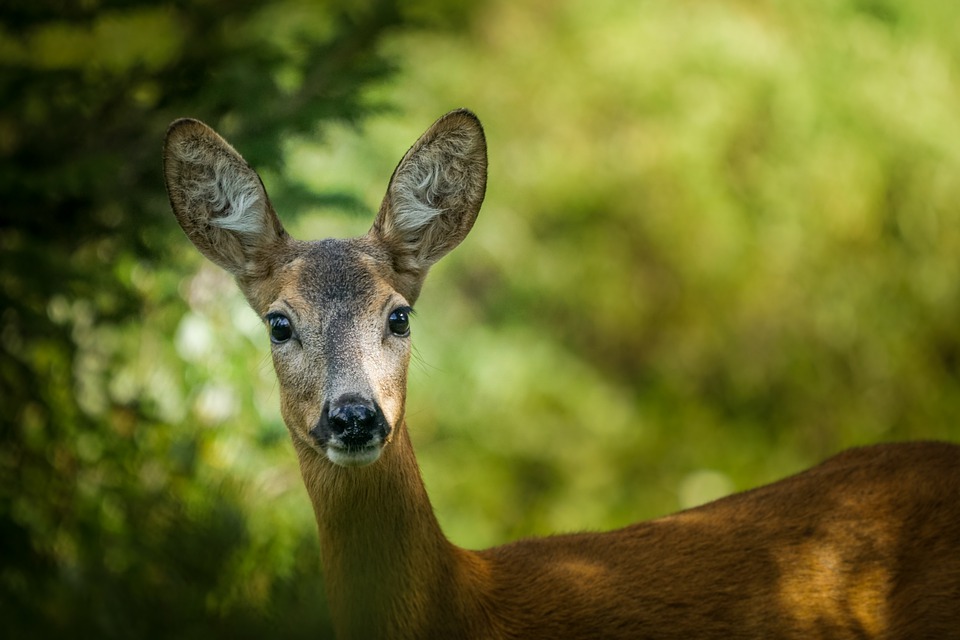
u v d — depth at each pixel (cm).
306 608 1050
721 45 1892
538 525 1777
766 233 1912
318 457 781
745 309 1980
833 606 820
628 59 1906
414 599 775
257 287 838
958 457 861
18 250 1039
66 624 1059
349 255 820
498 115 1881
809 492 861
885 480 855
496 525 1739
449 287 1752
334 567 786
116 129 1109
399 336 798
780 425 1992
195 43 1131
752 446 1962
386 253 836
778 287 1953
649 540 846
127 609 1063
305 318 786
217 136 833
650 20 1942
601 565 830
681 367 2023
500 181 1839
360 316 788
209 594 1071
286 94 1097
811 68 1892
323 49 1097
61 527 1130
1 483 1116
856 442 1952
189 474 1144
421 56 1814
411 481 777
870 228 1908
